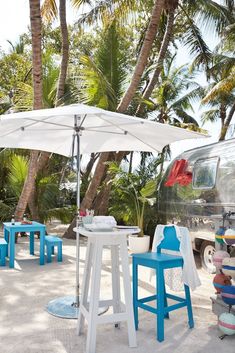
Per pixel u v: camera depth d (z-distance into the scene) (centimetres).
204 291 523
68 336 354
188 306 382
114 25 1067
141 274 608
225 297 362
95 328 321
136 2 1051
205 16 1171
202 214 641
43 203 1032
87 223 381
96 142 530
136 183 895
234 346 336
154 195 910
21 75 1692
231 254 461
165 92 1396
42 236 671
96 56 1062
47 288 512
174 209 758
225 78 1320
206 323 393
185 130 415
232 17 1191
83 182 1430
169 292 513
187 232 386
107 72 1039
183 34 1331
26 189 848
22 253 785
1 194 1299
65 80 1037
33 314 410
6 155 1118
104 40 1071
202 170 660
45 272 609
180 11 1209
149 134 460
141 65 873
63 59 998
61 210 1059
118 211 923
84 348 329
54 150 546
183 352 323
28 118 381
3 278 567
